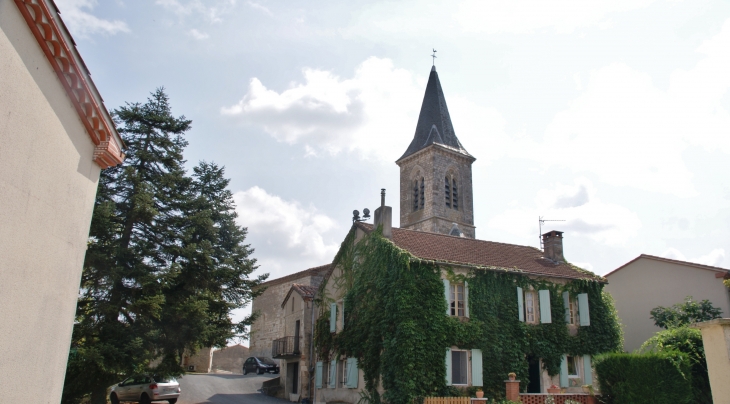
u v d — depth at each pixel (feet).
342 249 92.38
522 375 75.87
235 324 88.07
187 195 86.63
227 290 88.07
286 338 111.65
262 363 135.23
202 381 115.14
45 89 25.57
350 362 80.53
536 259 92.79
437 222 177.58
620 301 108.68
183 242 81.61
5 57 21.93
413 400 66.54
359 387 78.13
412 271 73.67
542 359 79.10
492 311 77.51
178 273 75.05
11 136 22.71
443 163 186.91
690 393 64.18
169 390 80.43
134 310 70.49
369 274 80.69
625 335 105.91
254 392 108.99
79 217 30.40
